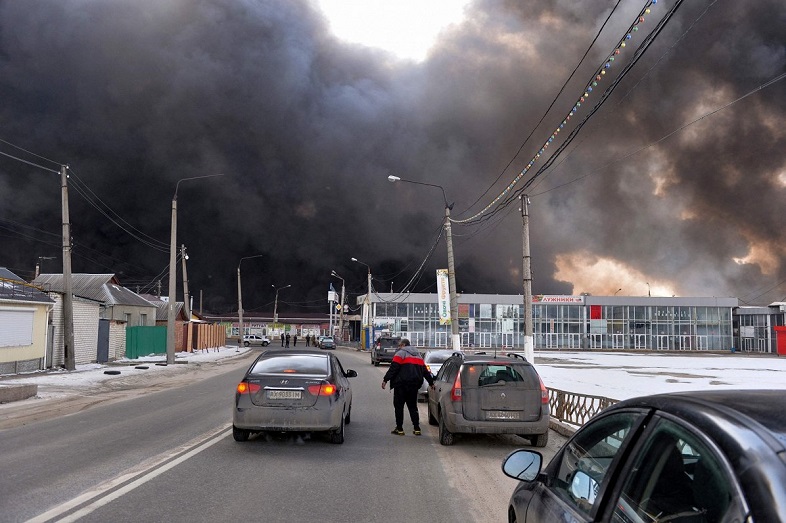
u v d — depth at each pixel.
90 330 33.12
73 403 15.92
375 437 11.10
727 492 1.85
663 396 2.60
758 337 81.50
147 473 7.55
